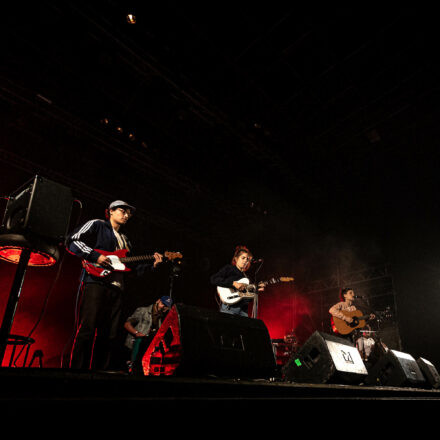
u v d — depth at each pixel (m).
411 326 8.20
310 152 8.05
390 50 5.93
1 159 7.17
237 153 8.02
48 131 7.05
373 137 7.55
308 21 5.61
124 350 6.52
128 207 3.19
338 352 2.54
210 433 1.42
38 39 5.66
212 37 5.86
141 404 1.28
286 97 6.91
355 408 2.04
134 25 5.50
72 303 8.51
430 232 8.27
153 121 7.20
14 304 2.17
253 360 2.00
